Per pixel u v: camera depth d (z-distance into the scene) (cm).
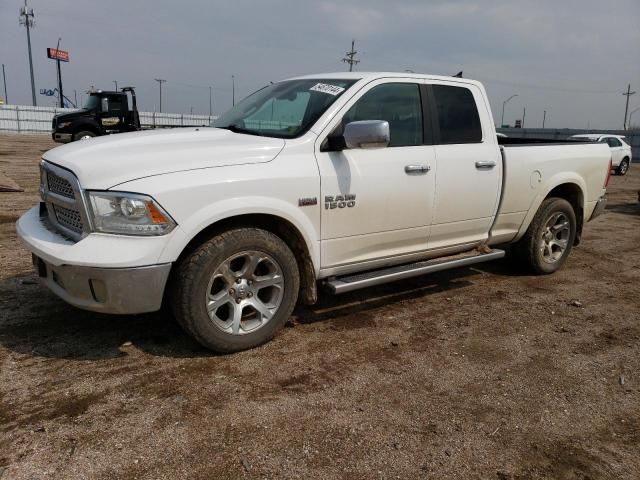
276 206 349
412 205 426
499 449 268
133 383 315
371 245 414
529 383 336
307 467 248
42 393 301
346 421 285
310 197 366
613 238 798
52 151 375
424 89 442
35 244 334
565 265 624
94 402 294
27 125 4516
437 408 302
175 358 349
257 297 362
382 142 356
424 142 438
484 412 300
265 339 367
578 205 589
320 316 436
